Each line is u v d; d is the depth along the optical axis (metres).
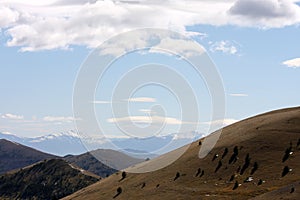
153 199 150.25
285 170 140.50
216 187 143.62
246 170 148.38
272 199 99.94
